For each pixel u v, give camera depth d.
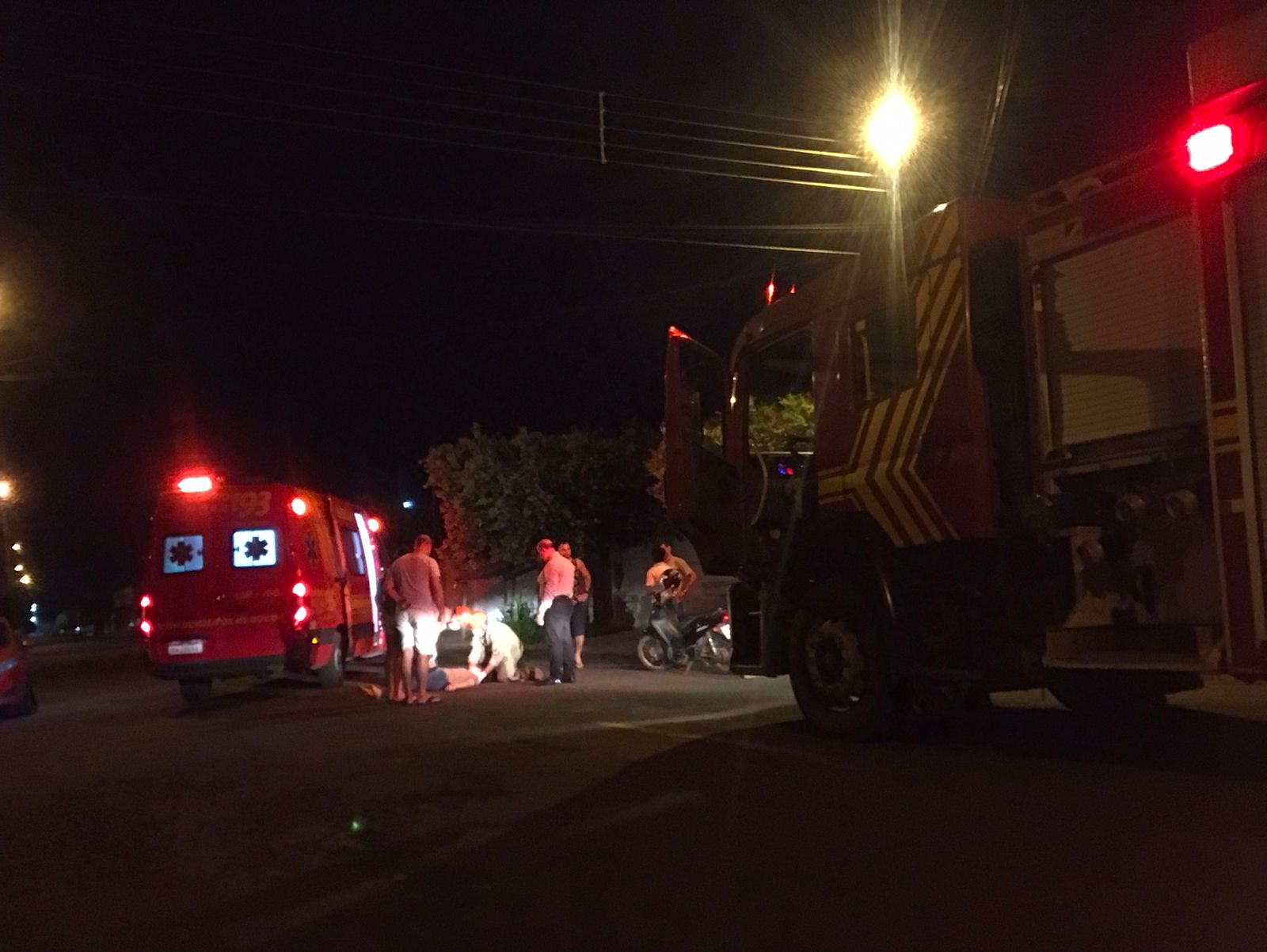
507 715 11.32
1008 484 7.82
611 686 14.04
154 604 13.66
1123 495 7.16
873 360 8.82
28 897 5.75
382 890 5.62
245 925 5.22
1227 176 6.31
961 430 7.89
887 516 8.59
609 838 6.32
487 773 8.22
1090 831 6.05
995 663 8.00
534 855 6.07
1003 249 7.99
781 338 9.94
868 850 5.89
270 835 6.76
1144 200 6.97
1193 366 6.72
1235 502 6.26
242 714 12.63
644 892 5.40
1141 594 7.09
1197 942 4.49
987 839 5.99
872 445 8.77
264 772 8.69
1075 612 7.42
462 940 4.90
